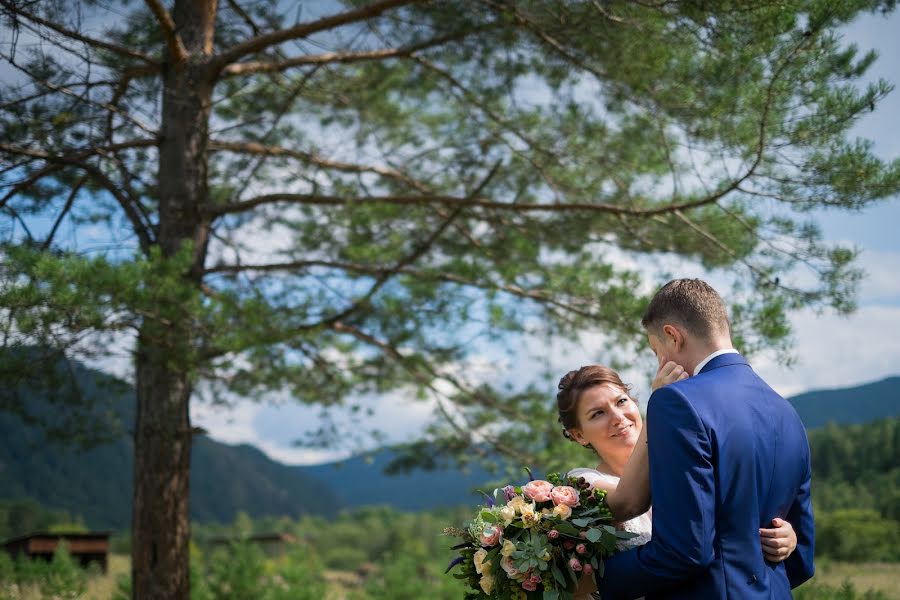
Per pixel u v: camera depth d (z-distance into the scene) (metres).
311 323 8.02
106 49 8.20
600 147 8.23
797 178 6.08
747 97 5.84
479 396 9.26
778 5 5.43
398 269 8.15
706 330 2.26
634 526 2.40
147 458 8.09
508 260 9.12
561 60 7.48
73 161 8.23
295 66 8.61
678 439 2.01
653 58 6.43
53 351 7.10
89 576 14.84
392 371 9.05
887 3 5.02
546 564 2.27
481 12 7.41
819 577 12.13
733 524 2.02
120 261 6.81
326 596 12.25
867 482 85.88
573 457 8.77
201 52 8.58
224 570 11.04
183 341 7.02
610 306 7.63
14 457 165.38
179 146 8.60
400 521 73.00
